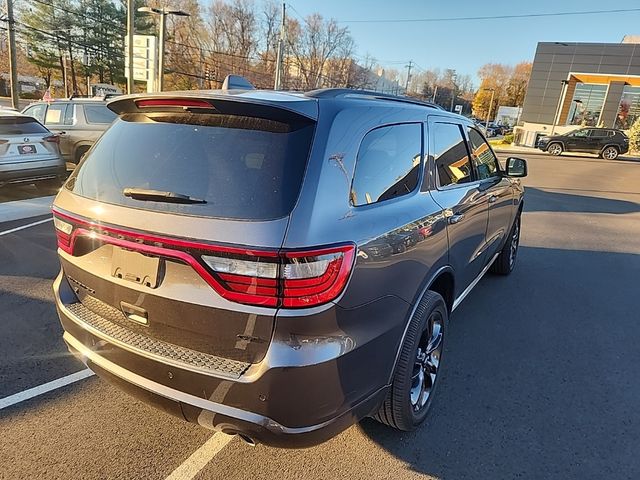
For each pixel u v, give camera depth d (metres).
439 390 3.13
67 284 2.53
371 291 2.01
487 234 3.96
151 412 2.76
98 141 2.49
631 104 36.38
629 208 10.94
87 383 3.01
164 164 2.09
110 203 2.12
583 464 2.49
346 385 1.94
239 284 1.79
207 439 2.56
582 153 27.53
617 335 4.07
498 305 4.65
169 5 53.56
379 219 2.13
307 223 1.79
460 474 2.40
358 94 2.53
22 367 3.16
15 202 8.37
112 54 46.53
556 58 37.94
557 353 3.71
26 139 8.18
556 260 6.34
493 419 2.85
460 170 3.38
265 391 1.81
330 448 2.54
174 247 1.89
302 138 1.97
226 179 1.93
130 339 2.12
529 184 14.55
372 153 2.25
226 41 62.72
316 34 70.38
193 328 1.94
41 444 2.46
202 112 2.15
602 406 3.03
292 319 1.77
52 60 46.56
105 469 2.31
